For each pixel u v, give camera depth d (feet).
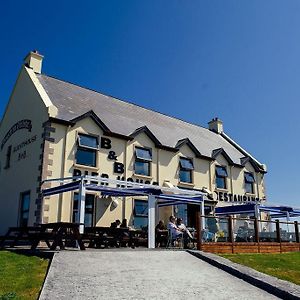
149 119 86.94
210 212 82.07
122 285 28.04
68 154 62.64
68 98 72.64
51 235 42.88
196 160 84.02
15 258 37.24
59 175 60.85
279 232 64.85
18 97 74.59
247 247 58.39
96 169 65.51
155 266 35.76
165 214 75.20
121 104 86.38
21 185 65.41
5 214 69.31
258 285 30.63
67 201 60.90
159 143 75.97
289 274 41.32
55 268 31.68
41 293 24.62
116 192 59.36
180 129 92.68
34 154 63.26
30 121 67.26
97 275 30.42
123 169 69.36
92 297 24.57
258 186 98.22
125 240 53.47
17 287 26.23
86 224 62.64
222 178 89.45
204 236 53.78
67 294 24.84
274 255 54.75
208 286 29.55
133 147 72.23
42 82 73.00
